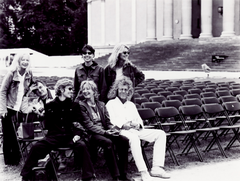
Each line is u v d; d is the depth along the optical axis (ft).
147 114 30.07
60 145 22.67
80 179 23.45
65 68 162.50
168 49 140.67
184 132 27.89
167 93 44.88
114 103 26.20
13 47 245.86
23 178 21.95
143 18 179.42
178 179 23.66
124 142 23.72
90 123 24.02
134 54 144.97
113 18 194.39
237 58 117.50
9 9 248.32
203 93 43.86
